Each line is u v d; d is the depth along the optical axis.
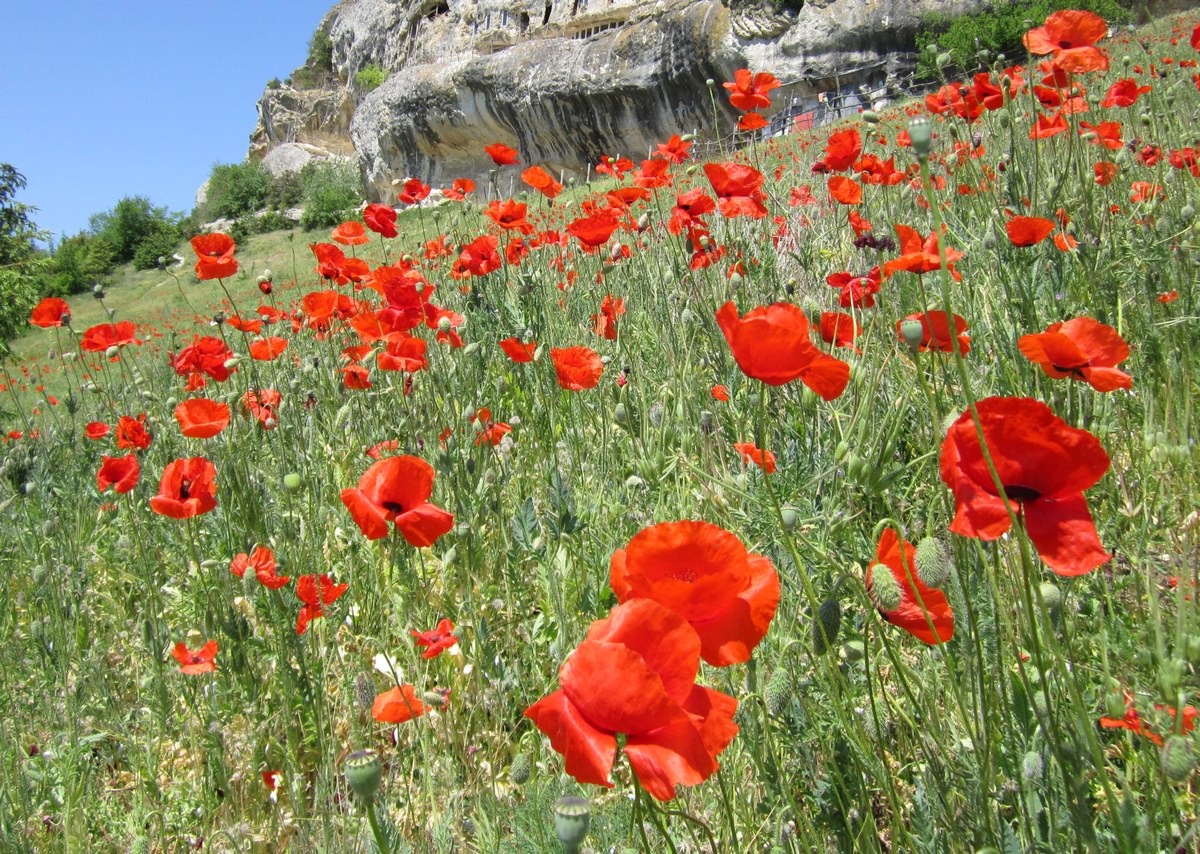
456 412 3.72
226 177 73.94
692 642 1.14
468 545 2.98
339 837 2.16
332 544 3.58
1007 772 1.63
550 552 2.73
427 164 49.47
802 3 29.44
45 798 2.58
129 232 70.19
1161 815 1.55
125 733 2.66
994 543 1.60
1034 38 3.45
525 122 41.75
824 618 1.50
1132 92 4.84
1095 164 4.17
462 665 2.80
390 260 7.18
